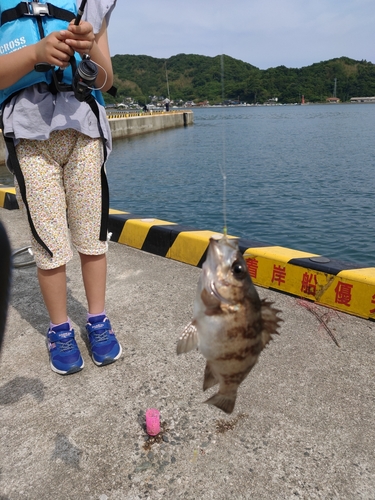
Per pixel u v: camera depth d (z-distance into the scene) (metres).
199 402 2.18
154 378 2.38
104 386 2.32
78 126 2.24
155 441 1.94
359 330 2.79
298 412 2.10
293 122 65.75
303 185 16.89
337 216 12.01
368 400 2.18
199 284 1.46
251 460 1.83
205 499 1.66
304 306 3.11
